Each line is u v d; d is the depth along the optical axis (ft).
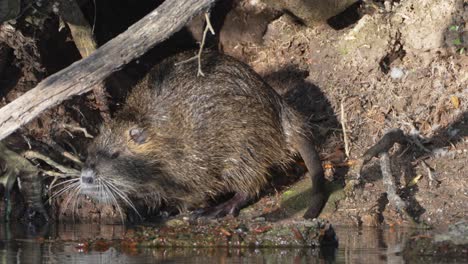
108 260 31.27
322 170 41.37
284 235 34.30
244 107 41.29
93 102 44.98
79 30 43.45
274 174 43.24
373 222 38.96
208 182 41.45
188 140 40.91
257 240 34.27
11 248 33.73
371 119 44.47
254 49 49.16
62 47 46.42
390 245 34.37
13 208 41.88
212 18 49.44
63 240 35.68
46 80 37.70
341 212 40.04
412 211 39.58
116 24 49.52
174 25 36.99
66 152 42.09
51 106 38.01
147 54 49.21
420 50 45.96
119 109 45.11
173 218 41.24
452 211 39.19
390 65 46.26
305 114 45.57
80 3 46.24
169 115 41.14
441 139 42.73
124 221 41.24
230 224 36.70
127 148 40.88
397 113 44.34
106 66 37.58
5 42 42.86
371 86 45.47
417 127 43.50
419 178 41.09
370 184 41.39
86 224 40.42
